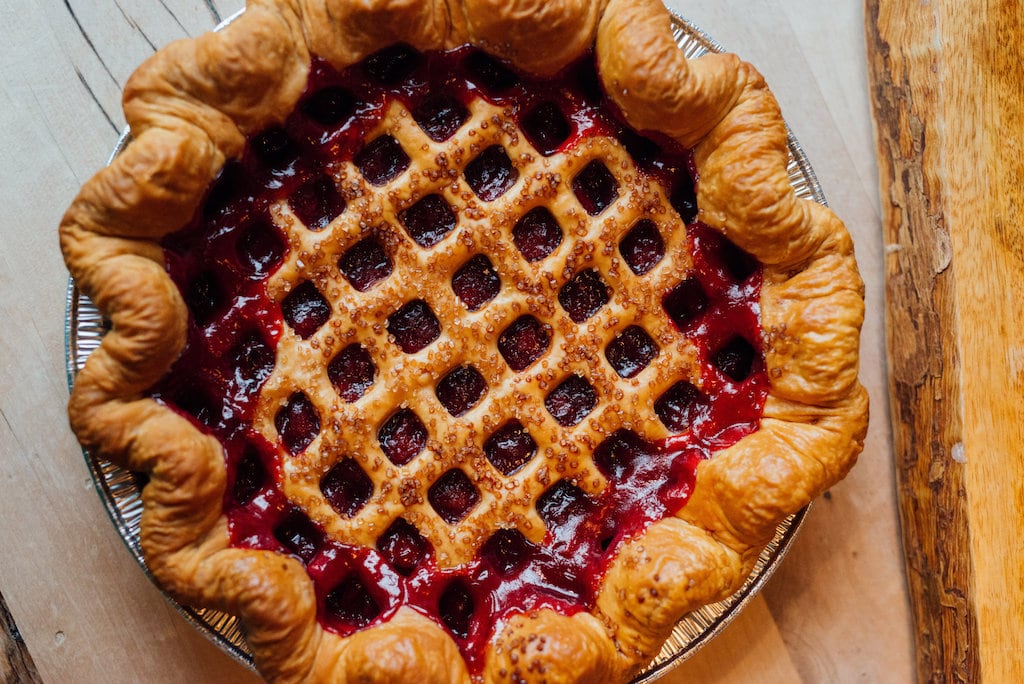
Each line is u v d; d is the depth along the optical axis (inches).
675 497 14.6
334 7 13.6
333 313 14.2
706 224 14.7
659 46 14.1
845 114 16.7
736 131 14.5
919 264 16.0
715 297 14.8
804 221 14.5
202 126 13.6
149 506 13.6
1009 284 15.9
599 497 14.5
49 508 15.6
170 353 13.6
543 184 14.5
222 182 14.1
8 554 15.5
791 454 14.4
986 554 15.8
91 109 15.7
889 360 16.5
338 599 14.3
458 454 14.3
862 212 16.8
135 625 15.6
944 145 15.7
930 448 16.0
